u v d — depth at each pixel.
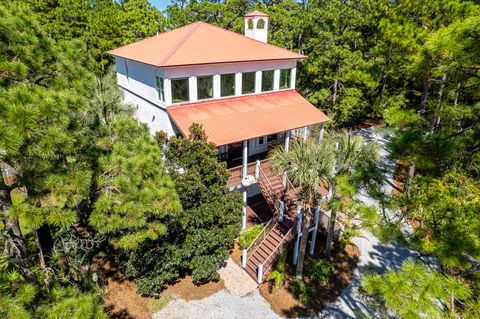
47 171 7.82
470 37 6.22
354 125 37.56
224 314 14.15
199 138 14.59
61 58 9.77
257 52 22.72
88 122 11.19
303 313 14.30
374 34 31.53
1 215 8.02
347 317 14.10
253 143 24.31
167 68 18.09
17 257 9.26
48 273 10.18
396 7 19.06
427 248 7.49
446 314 6.27
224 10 50.12
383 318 12.74
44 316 7.16
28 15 9.48
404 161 7.31
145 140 11.20
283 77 24.39
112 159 9.82
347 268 17.06
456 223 7.87
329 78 31.50
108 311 13.95
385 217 8.63
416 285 6.32
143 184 9.75
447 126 10.11
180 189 13.16
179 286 15.65
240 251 18.36
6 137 6.01
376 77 22.91
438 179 9.49
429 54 7.84
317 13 31.67
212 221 14.43
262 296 15.25
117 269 16.55
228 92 21.53
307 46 32.81
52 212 7.68
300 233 16.81
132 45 26.98
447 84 10.48
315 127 26.67
